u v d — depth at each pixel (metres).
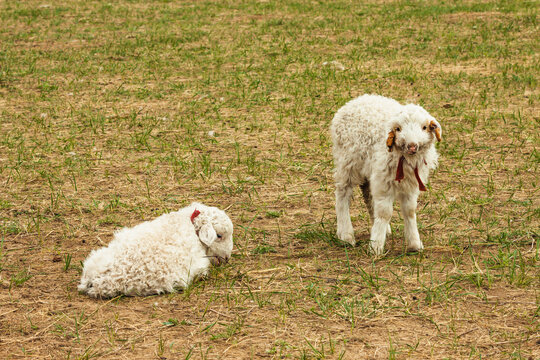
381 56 15.63
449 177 8.12
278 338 4.59
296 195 7.72
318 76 13.78
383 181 5.90
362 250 6.12
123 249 5.25
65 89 13.17
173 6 24.52
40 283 5.50
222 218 5.68
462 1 23.05
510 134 9.75
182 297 5.22
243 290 5.35
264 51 16.52
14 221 6.95
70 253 6.16
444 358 4.28
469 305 4.98
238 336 4.62
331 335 4.61
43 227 6.82
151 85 13.45
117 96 12.65
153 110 11.65
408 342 4.49
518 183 7.80
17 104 12.06
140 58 15.95
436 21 19.66
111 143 9.74
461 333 4.59
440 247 6.13
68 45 17.72
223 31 19.36
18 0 26.14
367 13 21.56
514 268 5.43
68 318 4.89
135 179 8.30
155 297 5.23
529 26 18.27
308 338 4.57
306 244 6.36
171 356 4.38
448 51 15.64
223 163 8.86
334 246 6.30
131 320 4.86
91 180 8.27
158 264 5.23
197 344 4.52
